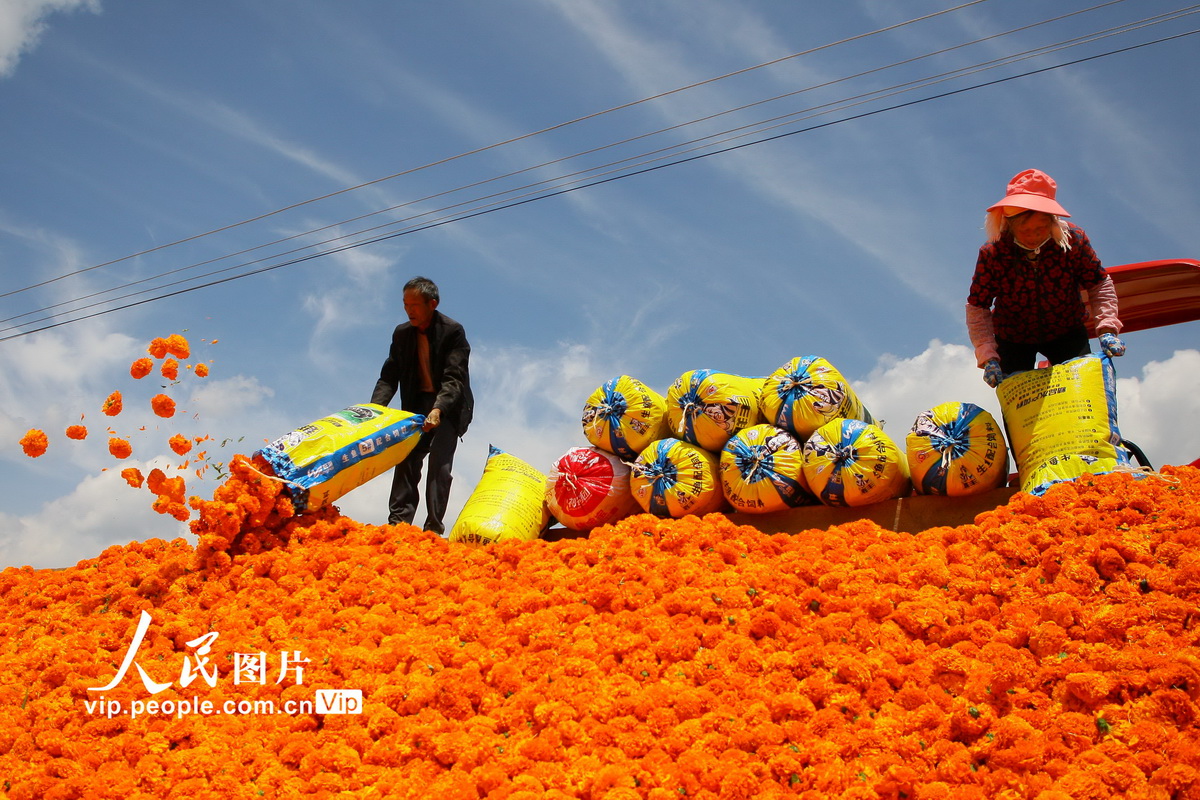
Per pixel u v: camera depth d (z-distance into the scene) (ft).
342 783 15.15
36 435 23.17
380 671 17.92
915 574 18.13
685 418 24.35
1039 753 13.46
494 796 13.85
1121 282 30.42
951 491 21.97
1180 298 30.81
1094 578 17.10
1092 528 18.56
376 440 25.07
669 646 16.85
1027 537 18.63
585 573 20.26
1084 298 22.91
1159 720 13.93
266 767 15.76
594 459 25.27
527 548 22.03
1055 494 19.63
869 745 14.33
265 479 23.50
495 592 20.29
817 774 13.70
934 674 15.58
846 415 23.84
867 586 18.11
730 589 18.10
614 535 21.56
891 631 16.67
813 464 22.76
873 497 22.36
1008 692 14.87
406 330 27.22
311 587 21.52
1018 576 17.79
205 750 16.19
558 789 13.94
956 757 13.71
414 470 27.40
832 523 22.82
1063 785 12.95
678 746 14.49
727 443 23.95
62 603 23.08
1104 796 12.79
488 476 26.55
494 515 24.98
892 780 13.56
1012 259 22.31
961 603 17.24
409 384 27.50
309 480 23.95
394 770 15.25
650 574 19.26
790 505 23.34
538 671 17.06
